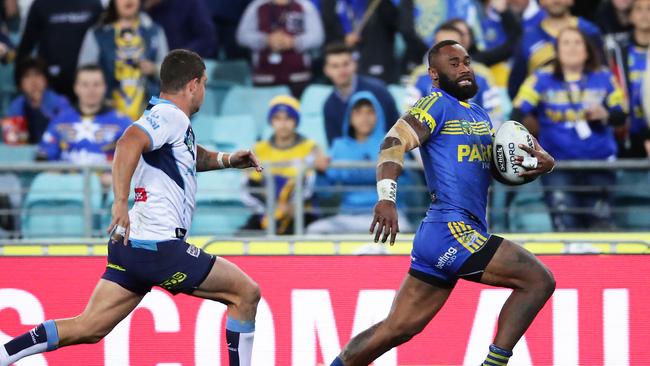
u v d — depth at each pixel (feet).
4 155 110.01
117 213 53.78
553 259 71.61
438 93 58.75
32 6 118.01
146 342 71.92
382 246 75.31
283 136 100.58
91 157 103.50
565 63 95.96
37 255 73.46
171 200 58.29
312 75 116.16
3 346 57.82
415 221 96.89
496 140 59.26
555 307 71.10
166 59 59.77
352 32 114.42
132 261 58.03
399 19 112.06
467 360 71.10
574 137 96.37
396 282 72.02
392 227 54.49
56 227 99.04
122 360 71.92
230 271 60.23
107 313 58.90
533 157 58.34
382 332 59.77
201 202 98.22
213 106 116.78
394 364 71.36
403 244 75.66
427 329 71.31
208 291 60.08
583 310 71.00
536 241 74.43
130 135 55.62
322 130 107.45
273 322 72.33
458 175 57.82
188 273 58.90
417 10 111.34
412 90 100.07
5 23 126.52
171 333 71.82
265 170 91.30
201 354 71.61
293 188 95.91
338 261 72.49
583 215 94.27
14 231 99.19
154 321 71.92
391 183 55.26
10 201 99.25
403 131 56.85
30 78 112.06
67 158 103.76
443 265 57.82
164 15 115.44
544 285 57.26
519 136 58.80
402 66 113.50
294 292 72.43
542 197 97.04
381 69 113.70
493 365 58.13
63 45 116.98
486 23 109.81
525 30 109.29
